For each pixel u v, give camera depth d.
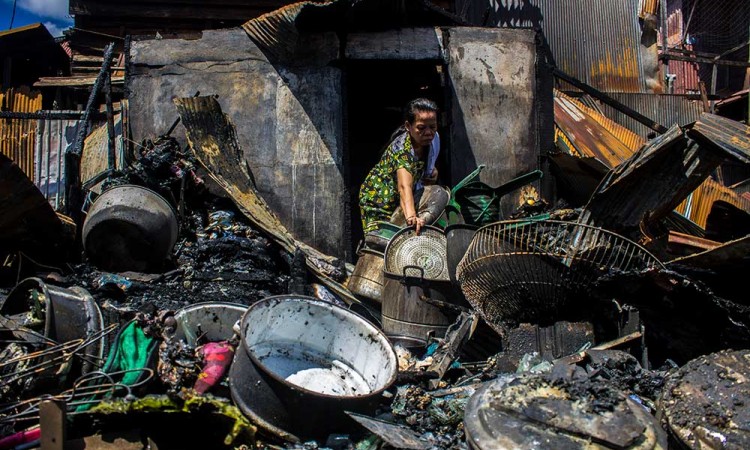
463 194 5.09
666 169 4.70
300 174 7.38
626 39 14.16
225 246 6.32
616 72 14.05
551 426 3.05
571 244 4.41
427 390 4.43
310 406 3.72
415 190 5.92
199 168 7.11
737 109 14.20
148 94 7.47
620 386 3.93
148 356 3.86
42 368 3.74
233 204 7.03
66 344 3.84
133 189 6.02
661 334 4.73
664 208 4.80
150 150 7.01
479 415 3.20
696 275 4.76
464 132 7.66
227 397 4.05
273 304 4.25
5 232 5.75
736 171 13.09
